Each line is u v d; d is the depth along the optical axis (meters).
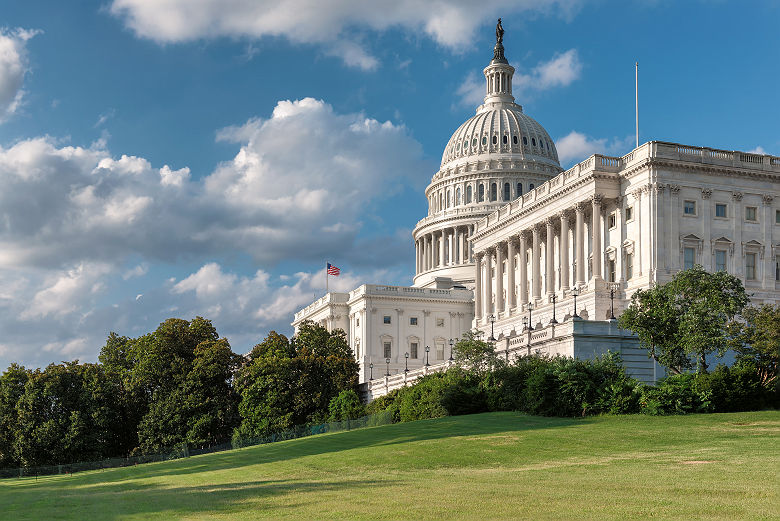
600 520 24.89
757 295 102.38
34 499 40.06
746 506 26.03
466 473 38.25
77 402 103.81
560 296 114.88
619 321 71.12
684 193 102.25
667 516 25.03
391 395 91.25
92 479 55.66
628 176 106.31
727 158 104.38
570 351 72.81
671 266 100.25
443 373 82.56
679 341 66.75
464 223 194.75
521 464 40.72
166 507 32.22
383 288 169.25
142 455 94.94
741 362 62.34
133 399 107.38
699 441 44.19
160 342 106.25
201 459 62.06
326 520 26.80
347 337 175.88
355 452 49.66
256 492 35.25
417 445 49.88
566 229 118.38
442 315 171.62
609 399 59.66
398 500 30.09
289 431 91.12
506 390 68.56
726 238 102.50
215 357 102.94
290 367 102.62
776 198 105.81
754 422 51.09
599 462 39.16
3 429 104.38
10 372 107.38
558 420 58.53
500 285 142.00
